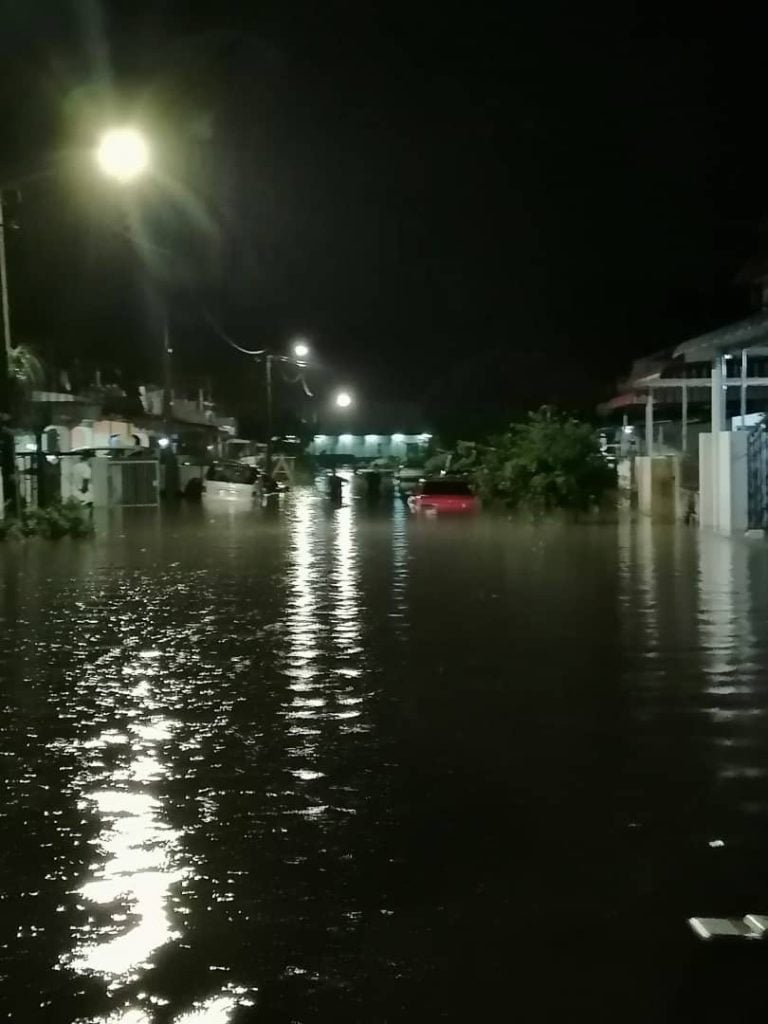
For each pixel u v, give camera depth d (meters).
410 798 8.14
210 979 5.47
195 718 10.41
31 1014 5.16
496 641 14.06
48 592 19.22
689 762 8.96
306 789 8.37
